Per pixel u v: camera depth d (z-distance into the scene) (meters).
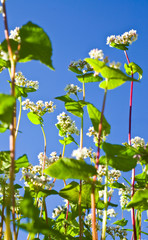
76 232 0.41
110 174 0.39
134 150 0.33
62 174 0.29
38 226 0.28
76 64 0.39
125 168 0.32
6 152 0.32
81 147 0.35
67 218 0.40
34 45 0.27
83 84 0.38
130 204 0.32
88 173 0.29
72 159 0.28
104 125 0.33
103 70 0.30
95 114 0.33
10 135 0.24
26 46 0.27
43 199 0.34
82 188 0.33
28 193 0.27
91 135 0.38
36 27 0.27
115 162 0.32
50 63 0.27
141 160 0.35
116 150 0.31
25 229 0.26
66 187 0.33
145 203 0.32
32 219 0.26
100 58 0.33
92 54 0.33
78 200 0.34
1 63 0.34
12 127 0.24
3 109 0.23
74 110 0.36
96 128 0.33
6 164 0.33
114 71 0.29
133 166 0.32
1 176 0.33
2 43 0.28
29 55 0.27
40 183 0.34
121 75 0.30
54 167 0.29
